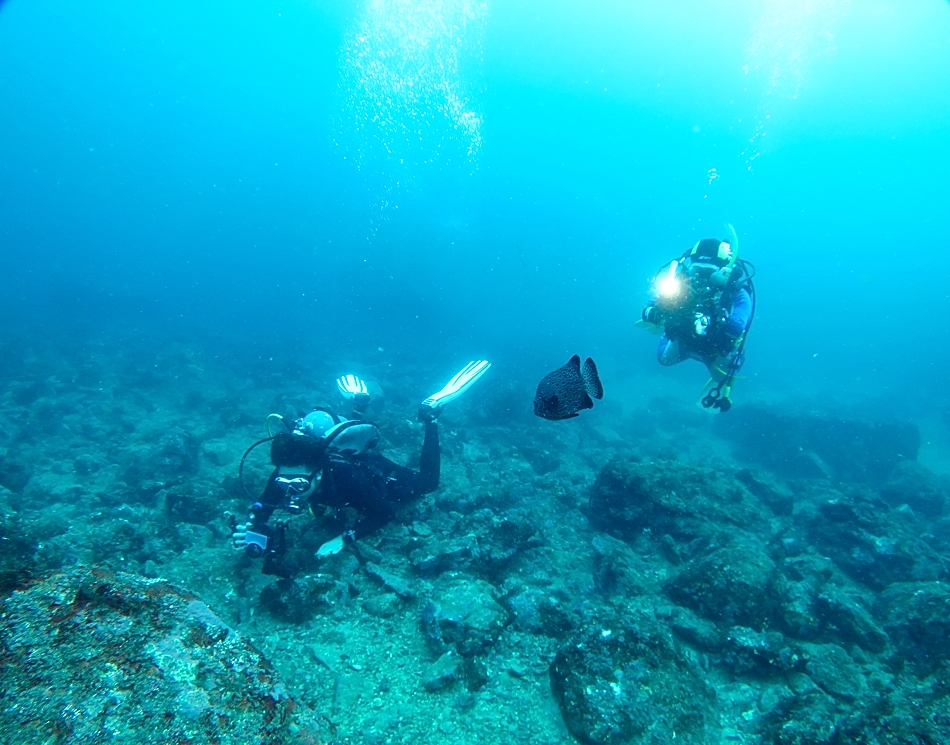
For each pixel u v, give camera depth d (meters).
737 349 4.91
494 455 8.54
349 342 21.72
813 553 5.37
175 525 5.04
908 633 3.88
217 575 4.21
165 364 13.88
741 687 3.34
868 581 5.35
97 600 1.52
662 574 4.79
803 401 17.69
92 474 7.36
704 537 4.97
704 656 3.58
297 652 3.39
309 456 4.08
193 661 1.49
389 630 3.65
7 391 10.69
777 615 3.94
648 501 5.61
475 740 2.80
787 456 10.77
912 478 9.35
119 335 19.75
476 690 3.15
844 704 3.17
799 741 2.79
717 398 5.02
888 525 5.78
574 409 1.50
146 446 8.21
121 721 1.27
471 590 3.86
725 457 11.41
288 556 4.31
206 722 1.35
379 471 4.78
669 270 5.02
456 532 5.03
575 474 7.98
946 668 3.26
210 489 5.65
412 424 8.64
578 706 2.90
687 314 4.81
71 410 9.93
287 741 1.45
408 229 34.59
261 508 3.96
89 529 4.84
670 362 5.42
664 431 13.48
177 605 1.64
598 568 4.77
